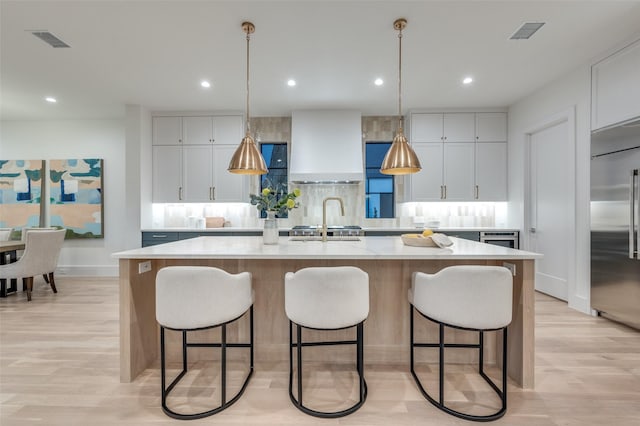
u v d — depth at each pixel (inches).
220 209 196.2
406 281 87.3
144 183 179.0
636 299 105.0
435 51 117.3
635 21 99.1
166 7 91.4
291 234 167.0
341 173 170.7
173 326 64.0
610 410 65.9
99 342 100.3
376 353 87.3
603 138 117.7
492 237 171.2
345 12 94.3
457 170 182.7
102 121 200.5
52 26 100.7
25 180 200.1
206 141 186.2
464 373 81.7
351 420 63.1
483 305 62.6
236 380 78.6
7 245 149.9
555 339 100.8
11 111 184.4
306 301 63.2
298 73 135.6
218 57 121.4
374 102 171.0
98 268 200.5
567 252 139.9
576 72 131.1
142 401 69.6
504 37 108.2
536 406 67.2
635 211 104.7
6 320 120.3
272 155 198.2
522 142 167.3
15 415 64.5
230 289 66.6
